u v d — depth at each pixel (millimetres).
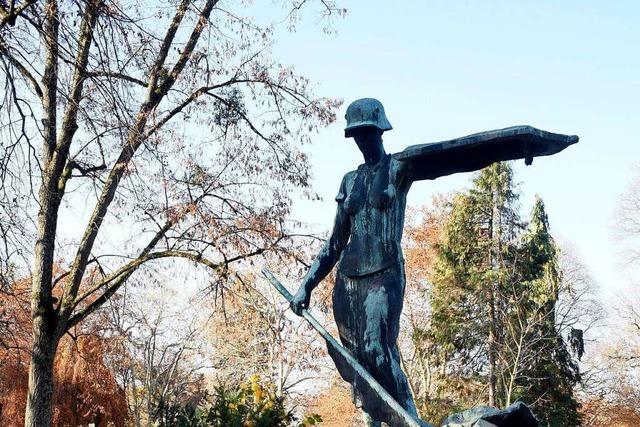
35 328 16109
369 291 5773
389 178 5883
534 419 5508
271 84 17625
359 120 5969
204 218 16641
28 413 15812
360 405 5645
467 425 5395
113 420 30828
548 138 5508
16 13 12250
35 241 15562
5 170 12289
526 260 36219
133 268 16906
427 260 39031
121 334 22938
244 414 8484
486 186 37438
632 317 35625
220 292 19047
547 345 34469
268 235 17109
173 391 36312
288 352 32281
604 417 39531
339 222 6125
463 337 36312
